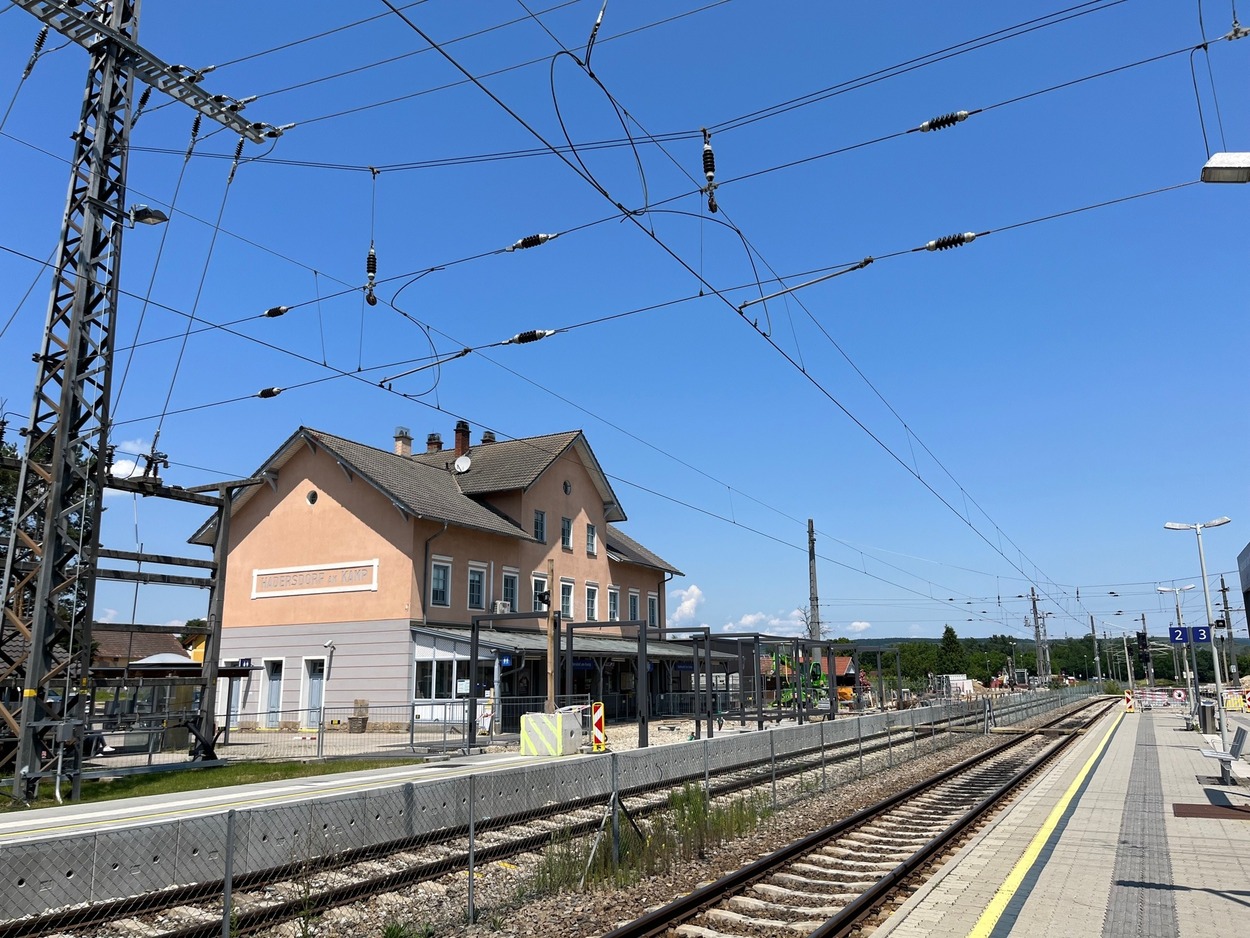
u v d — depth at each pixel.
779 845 11.90
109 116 17.88
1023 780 18.88
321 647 32.84
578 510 42.19
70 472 17.17
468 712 25.17
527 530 38.06
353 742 27.27
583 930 8.20
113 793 16.64
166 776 18.78
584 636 40.09
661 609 49.22
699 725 27.06
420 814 10.41
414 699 30.95
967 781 18.81
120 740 26.58
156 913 7.95
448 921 8.55
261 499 35.38
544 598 38.56
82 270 17.34
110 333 17.59
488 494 38.19
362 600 32.38
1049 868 9.97
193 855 8.32
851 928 7.97
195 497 21.55
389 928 7.83
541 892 9.55
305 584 33.66
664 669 45.59
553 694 27.86
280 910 8.15
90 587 17.20
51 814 13.80
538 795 12.12
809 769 18.39
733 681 51.59
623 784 13.88
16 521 16.83
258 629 34.31
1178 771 20.12
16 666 16.27
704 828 11.87
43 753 16.22
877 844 11.93
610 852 10.62
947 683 66.81
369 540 32.62
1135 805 14.84
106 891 7.69
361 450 35.44
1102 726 38.28
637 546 50.00
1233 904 8.42
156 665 27.97
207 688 21.67
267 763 21.22
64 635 17.06
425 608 32.03
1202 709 30.58
